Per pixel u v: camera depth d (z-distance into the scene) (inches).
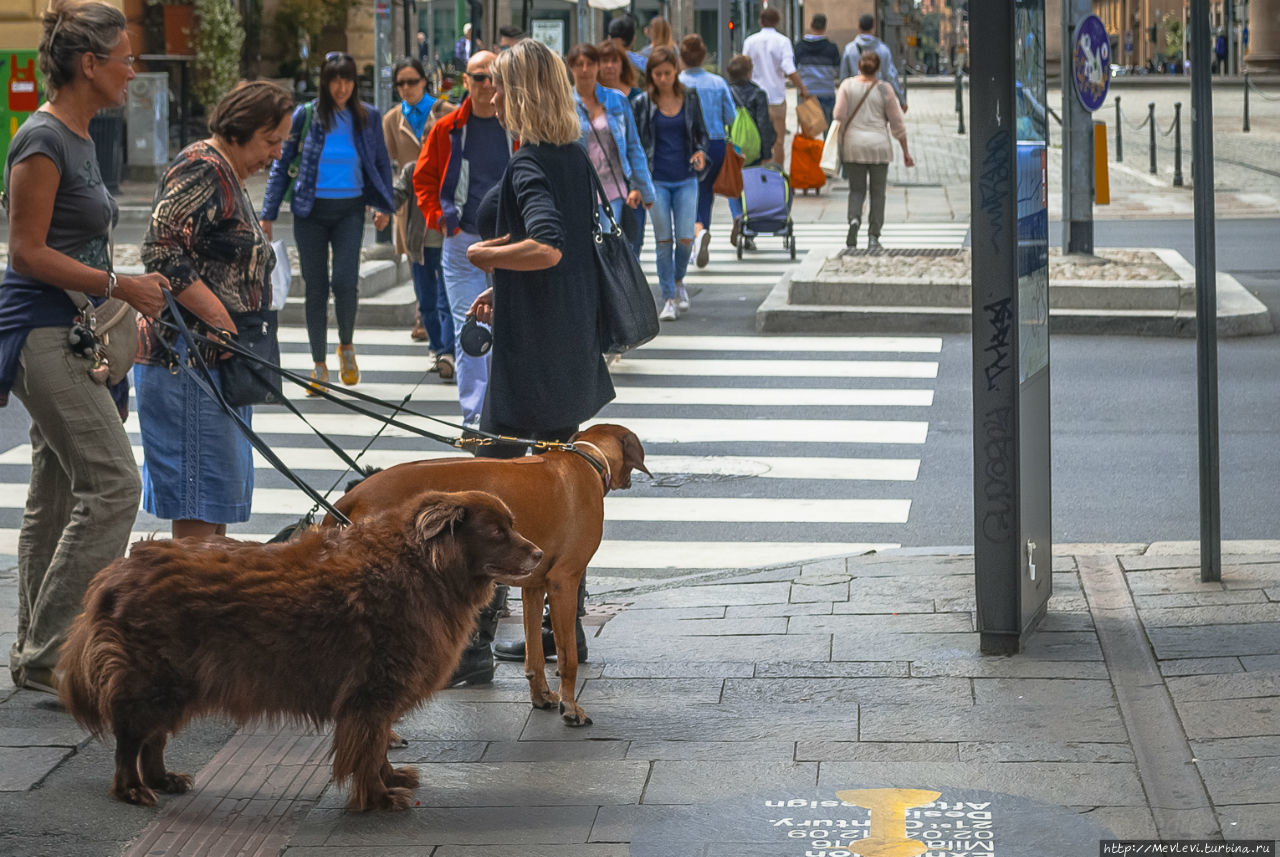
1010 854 193.2
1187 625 276.4
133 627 200.4
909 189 1171.3
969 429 471.2
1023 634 267.6
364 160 515.8
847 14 2269.9
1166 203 1051.3
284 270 353.7
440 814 210.7
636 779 221.5
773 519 383.2
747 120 823.7
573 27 1726.1
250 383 261.6
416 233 536.4
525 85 261.1
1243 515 370.6
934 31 4626.0
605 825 205.9
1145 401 496.1
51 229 240.7
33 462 257.1
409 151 638.5
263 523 384.8
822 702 249.8
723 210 1073.5
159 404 259.8
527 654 251.9
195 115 1464.1
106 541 245.4
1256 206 1018.7
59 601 247.9
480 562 205.9
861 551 354.3
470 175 426.6
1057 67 1907.0
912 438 461.4
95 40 239.9
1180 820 201.6
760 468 430.9
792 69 1100.5
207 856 198.1
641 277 279.7
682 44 767.7
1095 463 422.6
